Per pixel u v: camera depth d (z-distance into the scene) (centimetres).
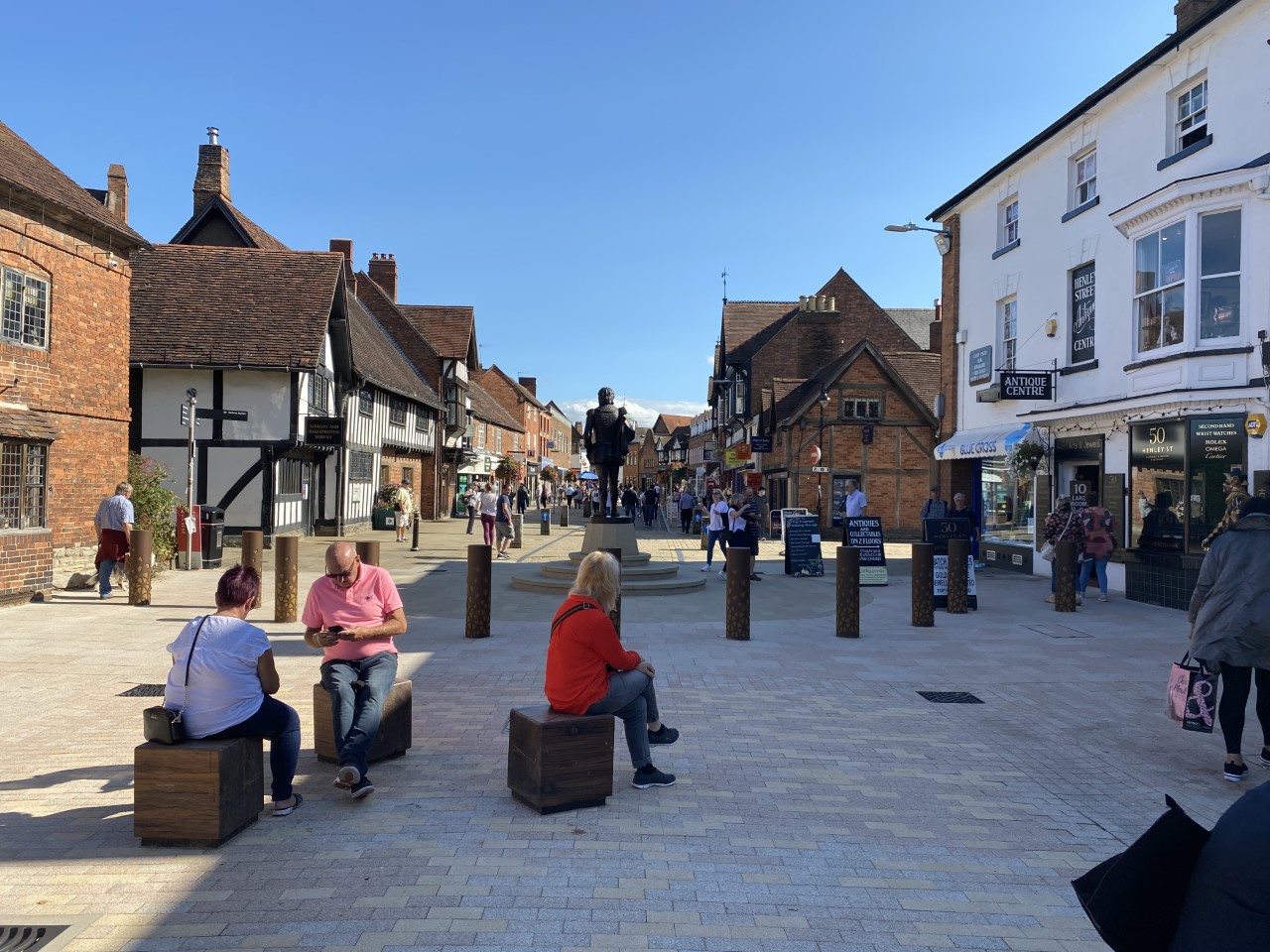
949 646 981
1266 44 1169
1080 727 669
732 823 469
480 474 4944
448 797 498
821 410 3119
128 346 1520
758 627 1090
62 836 436
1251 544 553
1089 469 1545
